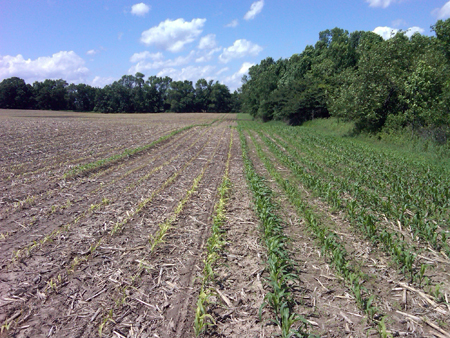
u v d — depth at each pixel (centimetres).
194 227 672
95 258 537
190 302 428
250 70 7838
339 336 363
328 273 495
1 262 516
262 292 446
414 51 2206
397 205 758
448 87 1644
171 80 12175
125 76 11944
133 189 953
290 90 4184
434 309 407
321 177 1120
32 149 1630
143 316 398
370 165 1250
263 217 649
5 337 356
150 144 1902
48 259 529
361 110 2127
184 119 6184
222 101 11944
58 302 421
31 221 691
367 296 437
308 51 5547
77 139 2083
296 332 346
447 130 1588
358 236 626
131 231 647
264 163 1386
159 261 530
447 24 2525
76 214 737
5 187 944
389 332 353
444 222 675
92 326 379
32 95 10131
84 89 10806
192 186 985
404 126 1988
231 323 387
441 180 983
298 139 2273
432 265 512
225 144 2148
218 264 521
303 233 646
